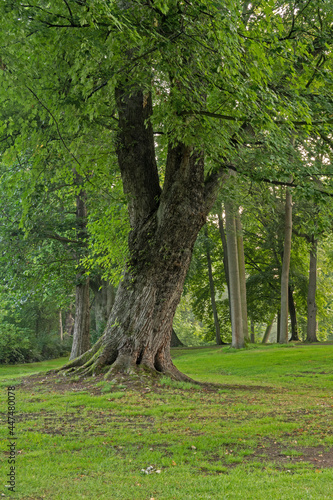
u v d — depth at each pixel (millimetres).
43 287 20781
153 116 10570
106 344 12688
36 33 8008
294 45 10477
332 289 41750
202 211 12195
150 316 12484
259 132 10062
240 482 4949
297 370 18406
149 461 5961
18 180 11164
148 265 12453
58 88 9125
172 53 8047
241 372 19031
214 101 10531
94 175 13984
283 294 28359
